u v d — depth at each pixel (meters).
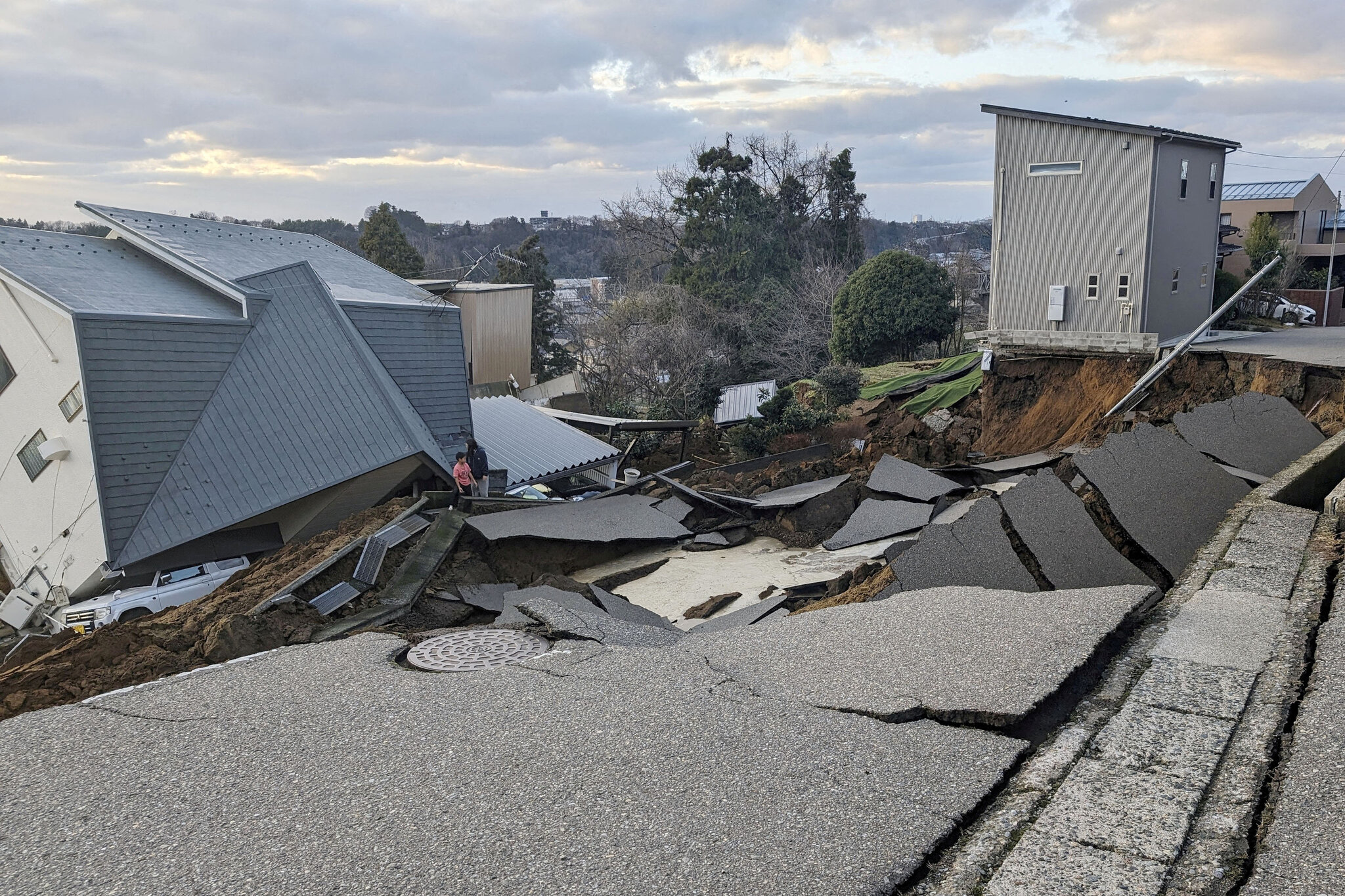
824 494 19.44
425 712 5.79
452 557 15.03
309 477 17.23
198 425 16.62
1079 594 7.34
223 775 4.95
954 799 4.36
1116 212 24.73
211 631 10.48
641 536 17.50
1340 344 24.62
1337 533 9.26
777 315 54.88
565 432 25.08
